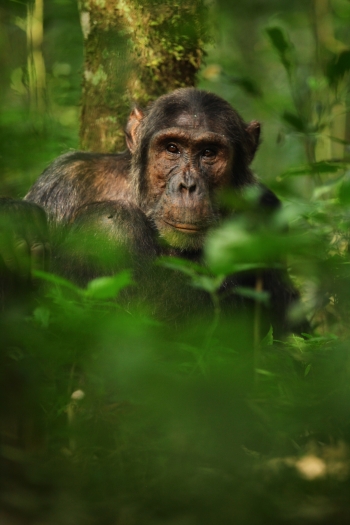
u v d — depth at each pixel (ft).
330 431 21.80
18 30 57.72
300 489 19.47
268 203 36.70
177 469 19.81
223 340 28.22
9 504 17.08
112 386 22.44
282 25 70.90
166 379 21.58
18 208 28.81
